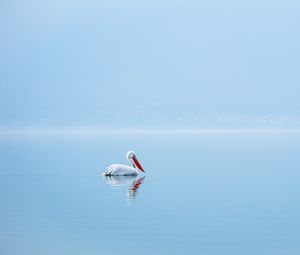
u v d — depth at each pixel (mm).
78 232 24922
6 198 32875
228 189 35594
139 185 37500
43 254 21875
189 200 31859
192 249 22391
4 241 23609
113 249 22391
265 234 24422
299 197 32656
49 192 34906
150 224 26250
